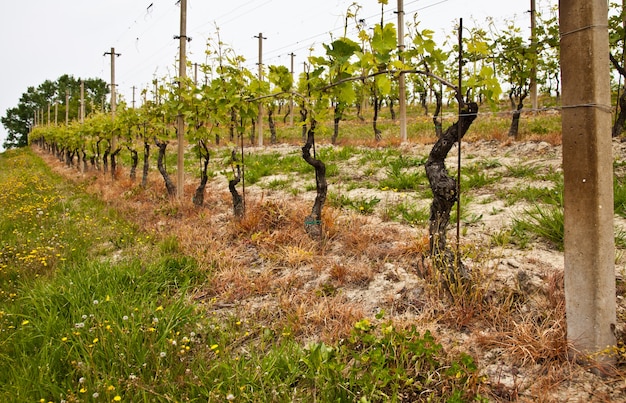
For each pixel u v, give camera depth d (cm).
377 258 458
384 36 403
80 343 312
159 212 802
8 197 1134
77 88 7688
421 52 391
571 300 266
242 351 328
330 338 319
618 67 798
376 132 1369
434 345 270
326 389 263
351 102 514
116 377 285
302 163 1048
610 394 241
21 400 270
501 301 338
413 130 1531
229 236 596
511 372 272
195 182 1100
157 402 274
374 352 272
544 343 279
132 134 1238
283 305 384
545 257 410
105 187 1174
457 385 256
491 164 790
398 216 602
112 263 521
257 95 661
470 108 348
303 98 525
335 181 855
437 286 352
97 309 378
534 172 707
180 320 358
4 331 361
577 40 245
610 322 258
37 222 791
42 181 1482
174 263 499
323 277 438
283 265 486
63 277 461
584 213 253
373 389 249
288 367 288
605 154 247
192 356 322
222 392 272
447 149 359
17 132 7800
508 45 1014
